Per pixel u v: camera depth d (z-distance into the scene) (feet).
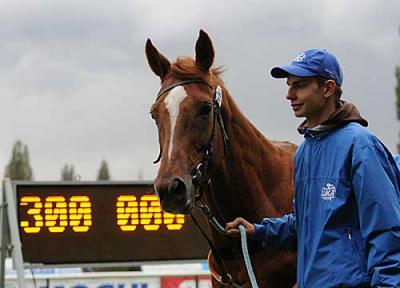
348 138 15.80
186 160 18.79
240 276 21.06
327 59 16.62
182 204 18.35
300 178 16.81
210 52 20.11
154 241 34.58
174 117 19.07
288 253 20.59
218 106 19.94
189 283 43.65
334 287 15.53
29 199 34.27
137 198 34.73
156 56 20.40
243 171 20.89
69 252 34.24
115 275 43.37
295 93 16.85
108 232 34.47
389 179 15.39
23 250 34.04
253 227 18.61
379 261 14.94
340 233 15.67
